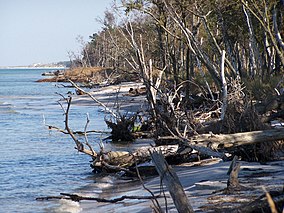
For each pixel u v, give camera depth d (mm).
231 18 36375
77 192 14672
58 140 27672
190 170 14266
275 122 18531
